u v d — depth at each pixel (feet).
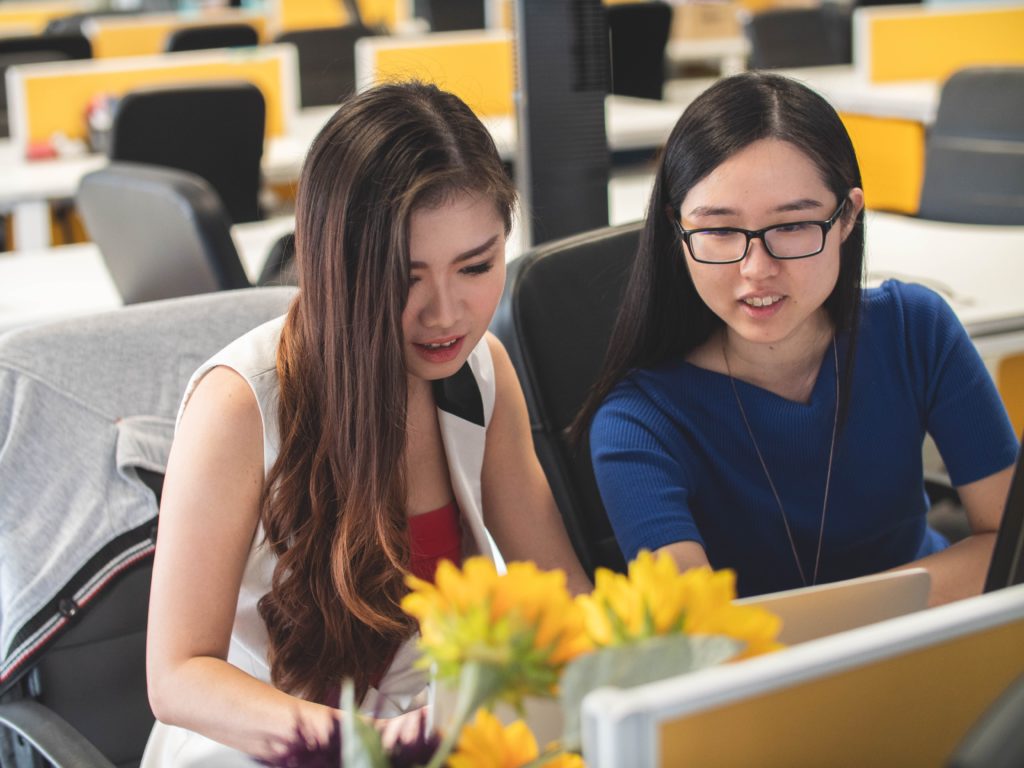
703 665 1.98
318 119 18.29
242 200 13.35
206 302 4.88
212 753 3.87
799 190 4.04
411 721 2.94
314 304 3.71
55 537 4.48
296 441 3.85
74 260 9.68
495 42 17.22
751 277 4.09
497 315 5.12
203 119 12.67
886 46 17.93
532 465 4.66
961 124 10.69
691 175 4.15
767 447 4.57
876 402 4.66
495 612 1.99
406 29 27.81
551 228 6.81
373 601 3.89
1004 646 2.18
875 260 8.23
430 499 4.37
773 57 20.65
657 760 1.87
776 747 1.99
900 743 2.13
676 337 4.59
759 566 4.68
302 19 28.37
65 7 30.14
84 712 4.61
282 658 3.98
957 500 5.91
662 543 4.31
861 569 4.78
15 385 4.53
